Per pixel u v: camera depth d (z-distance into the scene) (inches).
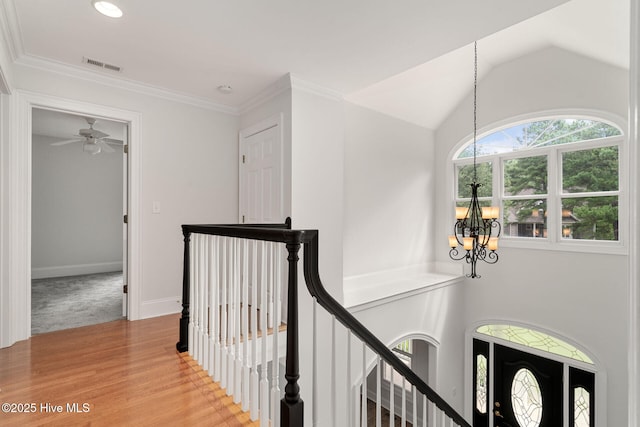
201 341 89.9
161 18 85.4
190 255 99.3
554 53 160.9
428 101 180.9
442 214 206.2
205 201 145.7
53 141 232.2
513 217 181.2
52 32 91.5
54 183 233.0
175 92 134.4
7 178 102.3
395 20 86.3
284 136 124.7
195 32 91.9
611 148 150.7
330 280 131.8
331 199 132.7
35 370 87.2
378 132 173.2
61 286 201.6
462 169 201.5
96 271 250.2
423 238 200.5
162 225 134.5
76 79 114.3
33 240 225.1
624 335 146.3
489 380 188.7
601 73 148.3
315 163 127.5
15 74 103.3
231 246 77.7
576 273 159.0
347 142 157.9
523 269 175.5
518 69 172.4
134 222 127.6
